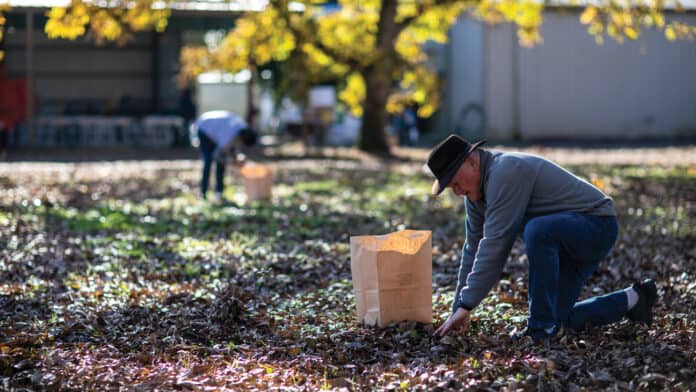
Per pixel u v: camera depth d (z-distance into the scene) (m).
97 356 5.15
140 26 18.70
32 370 4.82
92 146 32.16
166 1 18.45
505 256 5.02
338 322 5.89
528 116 35.78
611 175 18.28
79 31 13.47
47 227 11.05
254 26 24.61
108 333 5.84
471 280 5.03
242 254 9.02
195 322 6.00
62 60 32.72
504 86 35.53
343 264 8.35
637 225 11.03
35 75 32.59
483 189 5.03
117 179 18.38
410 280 5.59
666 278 7.62
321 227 11.23
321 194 15.38
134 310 6.43
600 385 4.43
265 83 34.84
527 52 35.50
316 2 26.20
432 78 30.12
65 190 15.99
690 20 35.28
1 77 31.02
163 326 6.02
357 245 5.64
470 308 5.08
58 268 8.31
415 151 29.88
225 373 4.82
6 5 10.83
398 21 27.16
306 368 4.91
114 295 7.01
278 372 4.83
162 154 28.44
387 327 5.56
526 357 4.82
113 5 16.97
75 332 5.77
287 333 5.68
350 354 5.18
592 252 5.04
